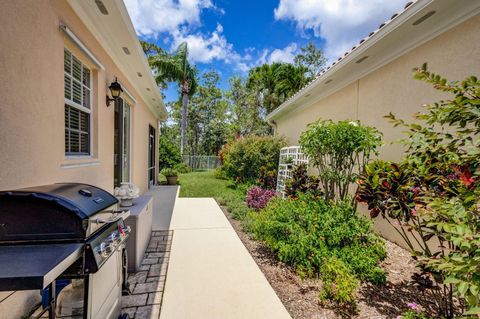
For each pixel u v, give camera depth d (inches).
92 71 143.5
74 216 53.9
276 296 99.9
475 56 117.9
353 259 111.5
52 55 98.5
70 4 111.3
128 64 196.7
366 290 103.9
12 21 76.2
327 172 159.6
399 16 136.2
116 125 191.9
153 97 302.7
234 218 210.8
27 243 51.9
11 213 52.0
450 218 63.0
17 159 79.4
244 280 111.3
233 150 406.9
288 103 332.8
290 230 123.0
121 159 197.8
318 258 112.5
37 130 89.4
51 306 62.9
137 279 109.8
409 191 86.6
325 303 94.7
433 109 81.1
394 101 165.0
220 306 92.8
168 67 617.9
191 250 142.3
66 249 51.0
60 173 105.7
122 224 73.6
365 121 194.2
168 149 665.6
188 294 99.7
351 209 136.5
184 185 422.9
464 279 50.1
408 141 83.4
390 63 169.3
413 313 79.6
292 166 277.3
